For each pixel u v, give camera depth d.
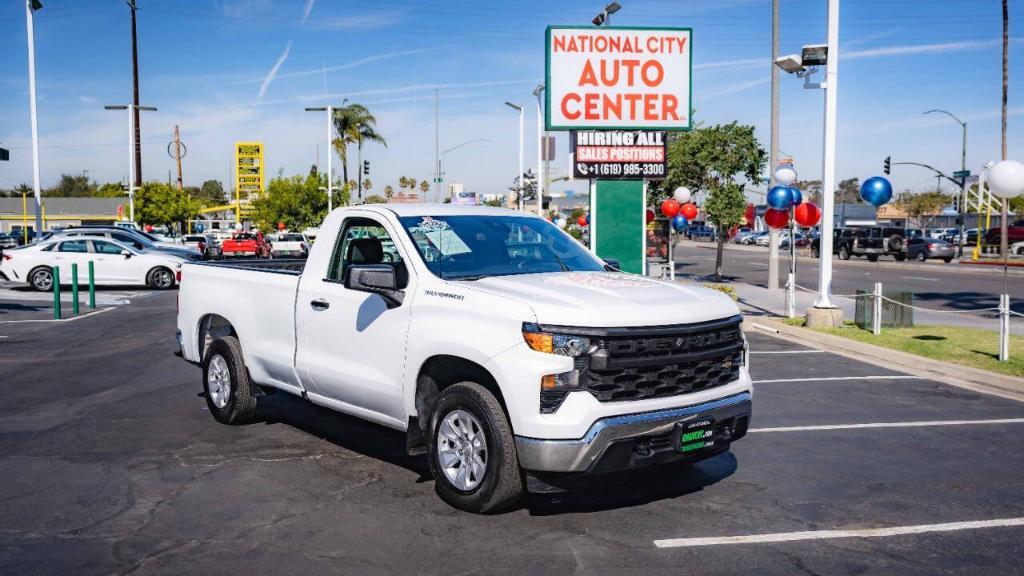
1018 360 10.54
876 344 12.09
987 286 26.05
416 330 5.39
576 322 4.66
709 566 4.39
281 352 6.75
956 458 6.57
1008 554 4.58
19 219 75.31
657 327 4.82
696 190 26.27
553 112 18.48
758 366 11.08
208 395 7.71
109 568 4.36
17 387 9.41
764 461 6.45
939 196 91.75
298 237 43.06
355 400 6.03
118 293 23.17
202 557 4.50
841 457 6.58
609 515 5.17
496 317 4.88
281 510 5.25
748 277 31.38
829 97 13.75
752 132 25.09
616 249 19.14
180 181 75.00
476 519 5.07
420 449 5.64
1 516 5.14
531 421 4.64
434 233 5.91
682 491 5.66
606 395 4.69
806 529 4.95
